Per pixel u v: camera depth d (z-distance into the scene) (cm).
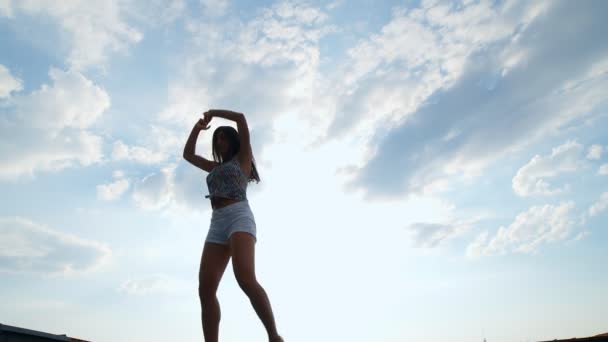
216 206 288
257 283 259
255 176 317
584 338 542
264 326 255
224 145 308
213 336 270
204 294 276
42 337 308
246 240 267
